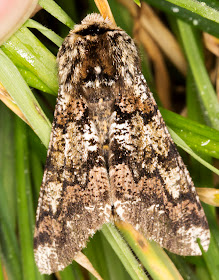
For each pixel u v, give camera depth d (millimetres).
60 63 99
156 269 99
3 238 106
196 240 99
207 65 112
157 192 98
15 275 105
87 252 106
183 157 109
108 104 100
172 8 106
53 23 108
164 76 114
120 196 99
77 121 100
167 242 98
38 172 108
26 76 100
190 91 111
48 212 99
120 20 108
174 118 102
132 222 98
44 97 108
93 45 99
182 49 113
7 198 108
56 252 98
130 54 100
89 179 99
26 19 98
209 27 106
